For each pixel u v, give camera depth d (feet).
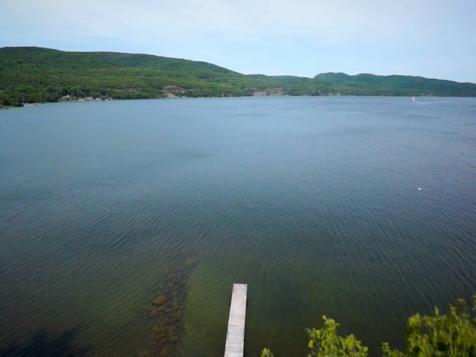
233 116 445.37
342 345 32.81
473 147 228.22
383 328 68.49
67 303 76.13
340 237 104.83
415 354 29.22
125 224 114.93
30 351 63.41
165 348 63.62
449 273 85.66
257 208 127.54
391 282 82.79
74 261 92.99
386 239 102.89
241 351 61.57
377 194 139.44
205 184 155.02
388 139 264.72
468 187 145.59
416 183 152.35
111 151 222.89
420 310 73.26
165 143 251.60
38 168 180.86
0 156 207.10
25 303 76.13
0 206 129.39
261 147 236.43
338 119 415.23
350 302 76.07
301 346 64.13
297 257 94.48
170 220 117.91
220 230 110.63
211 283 83.41
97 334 67.15
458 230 107.04
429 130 312.09
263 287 81.66
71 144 245.24
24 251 97.91
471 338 26.81
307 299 77.25
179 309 74.13
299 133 299.38
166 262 92.73
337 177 163.32
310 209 125.80
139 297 78.18
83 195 141.49
